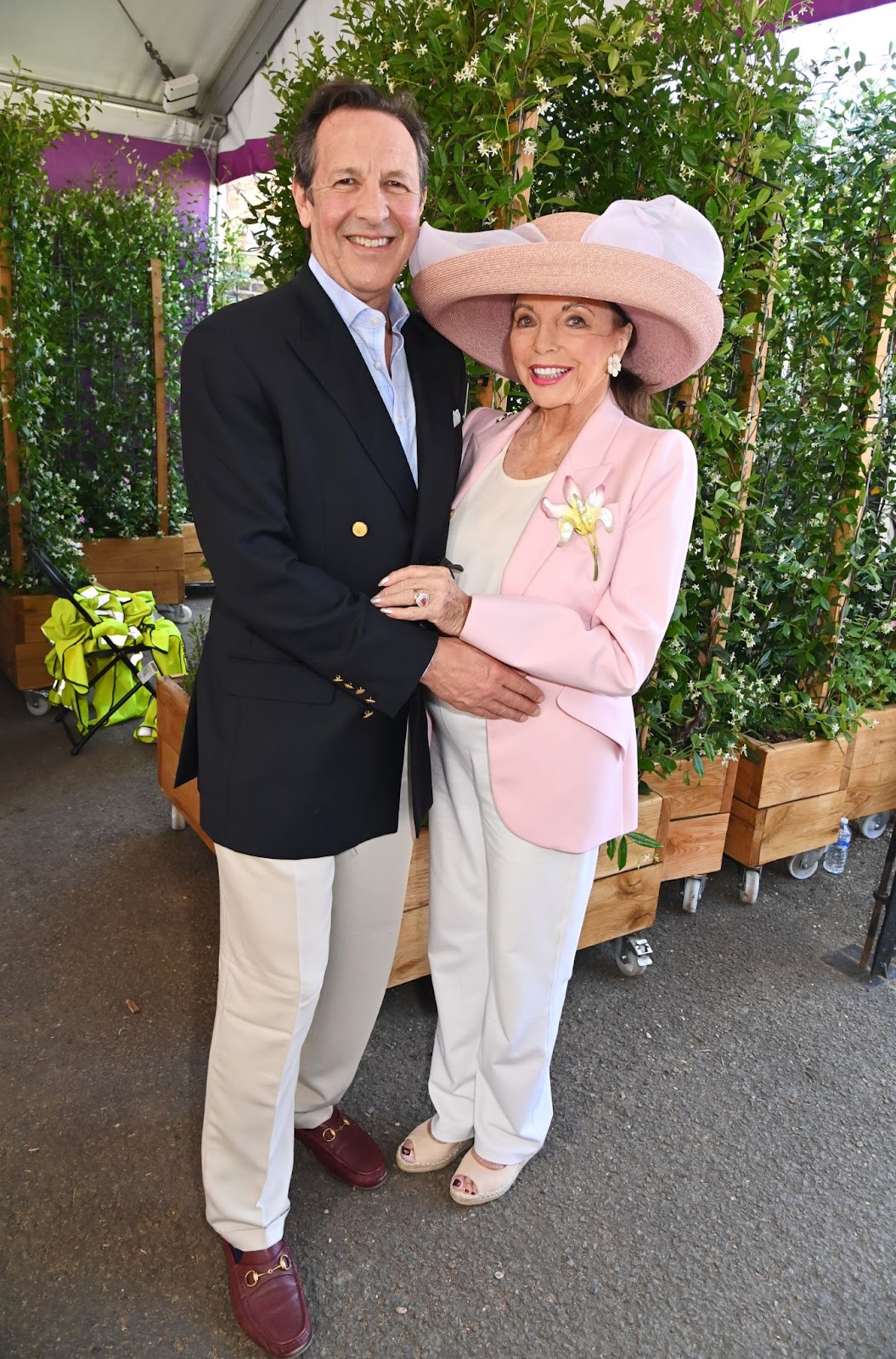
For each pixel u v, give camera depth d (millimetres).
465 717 1680
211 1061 1629
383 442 1477
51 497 4672
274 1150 1630
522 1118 1876
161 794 3738
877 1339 1706
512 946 1716
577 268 1447
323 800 1490
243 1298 1647
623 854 2439
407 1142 2023
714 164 2248
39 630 4480
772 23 2252
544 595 1555
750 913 3098
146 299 5852
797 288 2992
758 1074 2355
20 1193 1904
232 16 6059
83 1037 2359
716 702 2857
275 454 1391
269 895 1503
